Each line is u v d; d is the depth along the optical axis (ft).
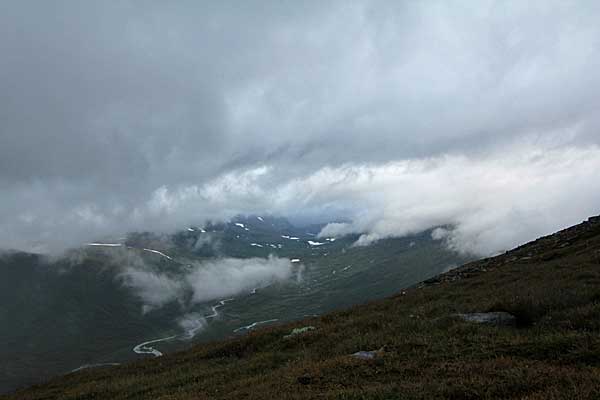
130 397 70.69
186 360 102.01
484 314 68.85
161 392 66.59
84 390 86.12
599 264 97.25
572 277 86.63
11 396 105.91
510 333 55.98
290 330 104.94
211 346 113.91
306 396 40.63
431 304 96.48
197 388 63.10
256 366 71.10
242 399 46.75
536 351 45.03
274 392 45.57
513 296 76.33
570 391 30.86
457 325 63.82
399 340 64.03
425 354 51.96
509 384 35.50
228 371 72.49
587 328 50.57
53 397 88.89
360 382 44.62
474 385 36.68
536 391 33.40
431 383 38.73
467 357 47.85
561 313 58.18
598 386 31.01
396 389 38.55
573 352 41.42
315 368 53.57
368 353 57.82
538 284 87.71
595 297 64.75
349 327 88.53
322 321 111.75
